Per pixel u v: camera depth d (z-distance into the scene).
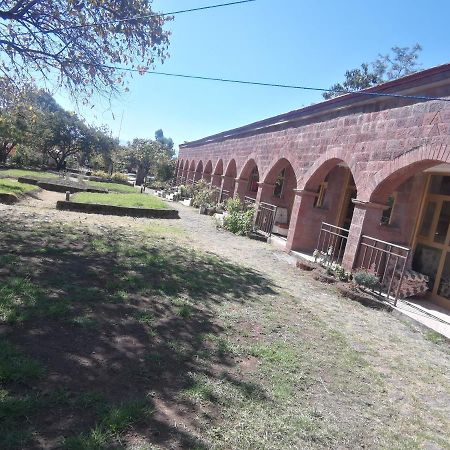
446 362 5.41
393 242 9.20
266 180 14.97
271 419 3.23
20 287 4.76
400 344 5.80
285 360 4.37
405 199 9.41
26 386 2.95
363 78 31.05
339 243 12.00
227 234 13.75
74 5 7.68
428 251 9.08
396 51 30.94
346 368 4.55
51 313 4.25
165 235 11.05
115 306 4.86
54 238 7.85
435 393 4.41
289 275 9.02
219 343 4.43
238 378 3.77
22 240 7.23
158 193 29.02
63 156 41.19
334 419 3.46
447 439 3.53
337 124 10.12
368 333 6.03
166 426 2.85
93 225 10.41
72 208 13.48
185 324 4.77
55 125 39.16
